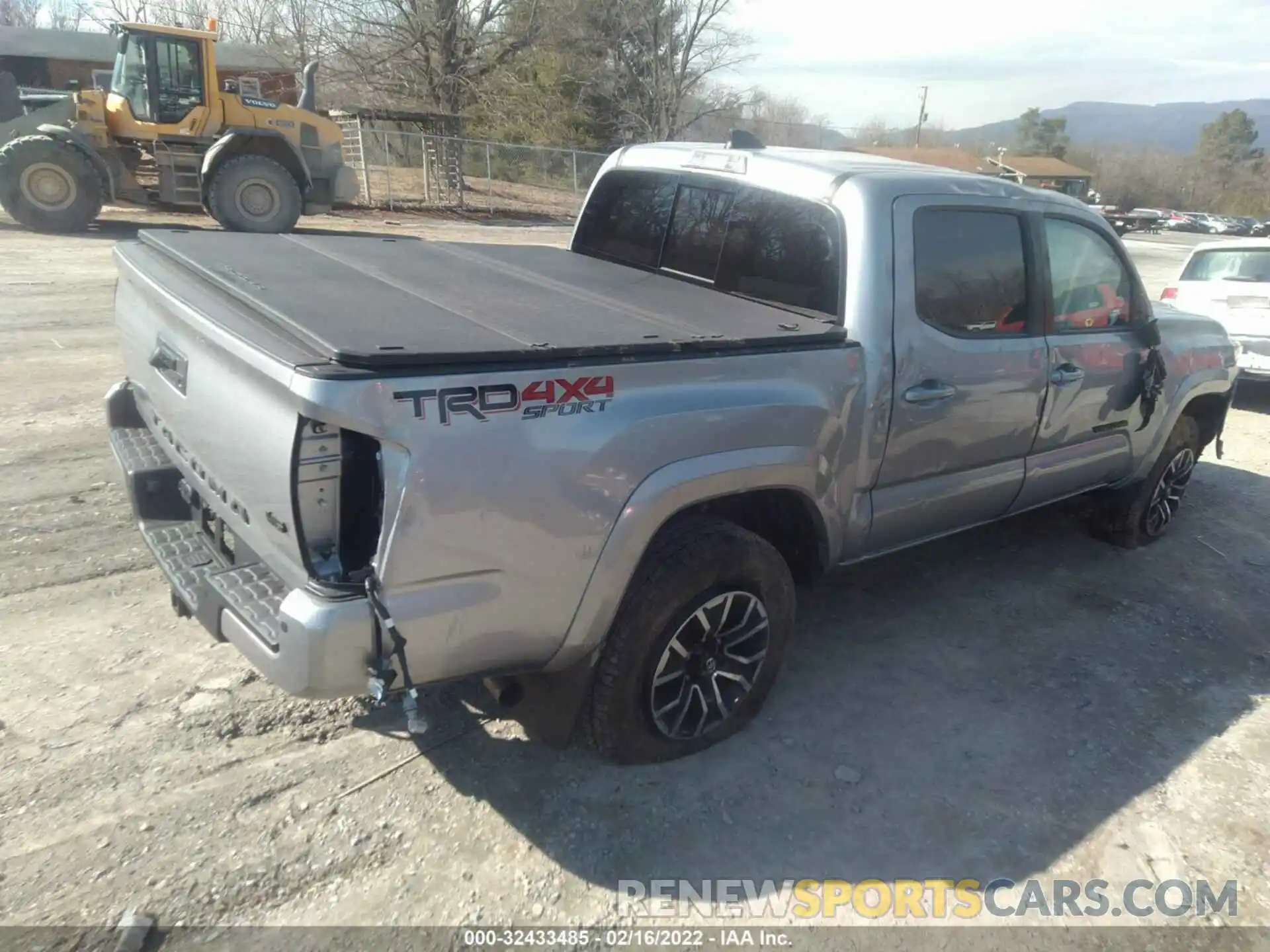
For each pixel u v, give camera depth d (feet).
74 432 18.40
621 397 8.36
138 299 10.55
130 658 11.17
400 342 7.45
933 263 11.40
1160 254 101.35
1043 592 15.46
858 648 13.23
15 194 46.60
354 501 7.32
